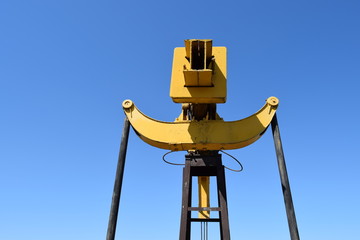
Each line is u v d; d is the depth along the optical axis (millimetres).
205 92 8094
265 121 8484
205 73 7562
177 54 8477
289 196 7480
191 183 9656
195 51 7859
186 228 8609
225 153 10031
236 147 8742
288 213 7367
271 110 8562
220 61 8398
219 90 8094
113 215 7531
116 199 7672
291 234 7211
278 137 8250
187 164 9430
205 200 12812
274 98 8648
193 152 10031
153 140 8523
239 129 8562
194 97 8086
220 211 8789
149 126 8680
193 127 8688
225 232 8398
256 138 8555
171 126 8742
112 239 7359
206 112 9031
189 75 7680
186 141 8547
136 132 8797
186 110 9438
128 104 8820
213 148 8797
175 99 8188
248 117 8633
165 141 8555
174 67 8359
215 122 8711
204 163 9398
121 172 8008
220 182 9078
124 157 8242
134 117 8742
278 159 7980
